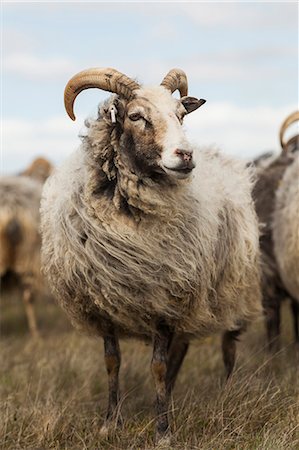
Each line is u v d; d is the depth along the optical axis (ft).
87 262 20.06
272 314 31.07
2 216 40.14
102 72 19.93
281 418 20.25
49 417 21.44
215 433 19.60
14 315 46.91
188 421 20.52
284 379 23.81
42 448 20.06
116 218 19.45
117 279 19.81
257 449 17.85
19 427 21.35
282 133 28.40
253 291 24.20
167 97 19.39
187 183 19.57
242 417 20.31
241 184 24.18
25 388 25.49
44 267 22.18
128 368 27.68
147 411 22.98
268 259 30.45
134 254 19.57
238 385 22.49
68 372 28.12
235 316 23.53
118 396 22.34
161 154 18.48
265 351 29.81
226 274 22.22
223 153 25.23
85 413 23.21
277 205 29.73
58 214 20.61
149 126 18.81
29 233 40.83
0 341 38.06
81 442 20.47
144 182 19.13
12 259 40.88
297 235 27.43
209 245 20.65
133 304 20.18
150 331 21.31
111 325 21.81
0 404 23.29
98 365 29.07
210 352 29.68
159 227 19.58
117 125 19.42
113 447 20.01
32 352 33.96
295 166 29.68
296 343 32.17
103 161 19.61
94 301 20.56
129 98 19.53
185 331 21.38
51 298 43.62
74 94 20.48
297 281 28.53
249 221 23.66
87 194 19.74
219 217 21.86
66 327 42.63
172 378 24.06
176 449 18.95
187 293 20.34
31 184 41.98
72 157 21.22
